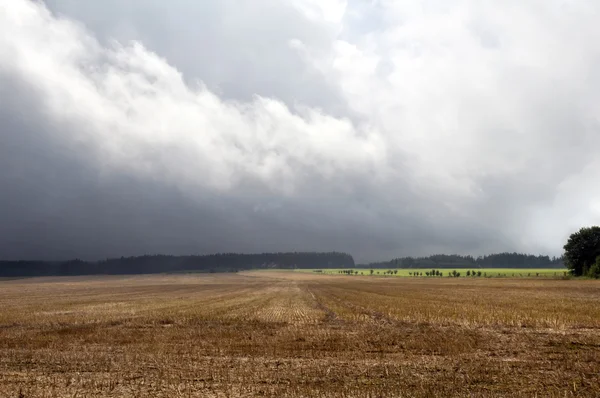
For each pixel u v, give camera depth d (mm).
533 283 94562
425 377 14570
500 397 12148
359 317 33938
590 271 101688
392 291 73625
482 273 199250
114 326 29547
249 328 28016
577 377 14359
